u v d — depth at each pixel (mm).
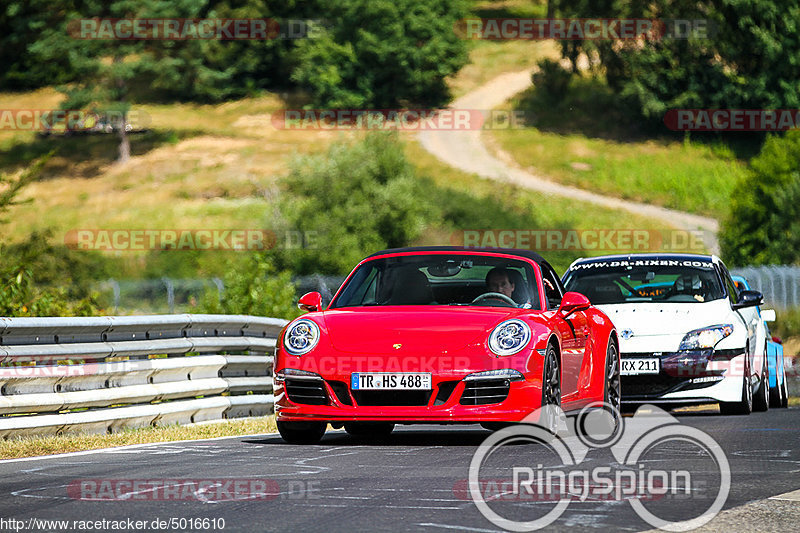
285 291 58531
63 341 29391
